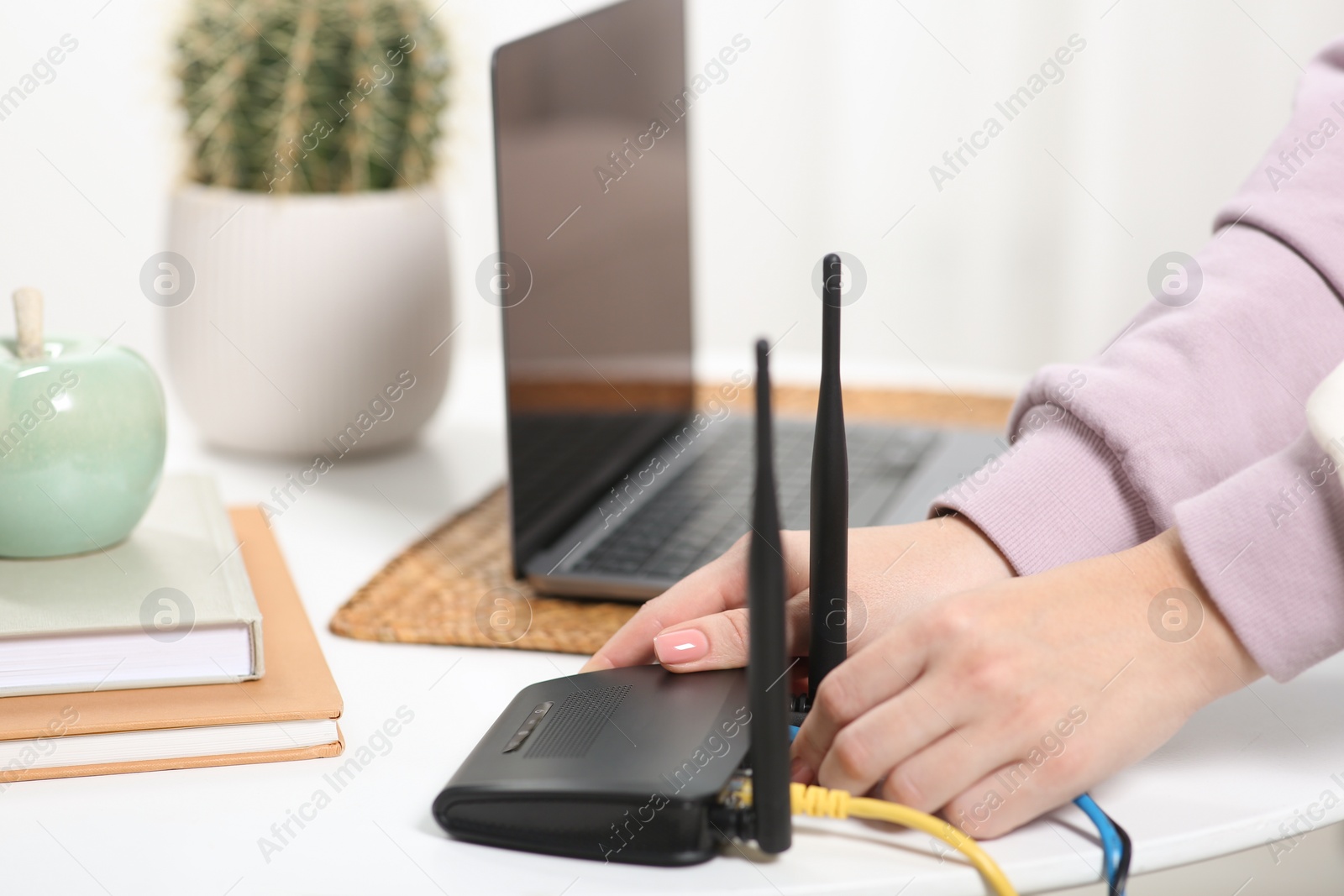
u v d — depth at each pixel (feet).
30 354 1.95
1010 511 1.77
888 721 1.40
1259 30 5.36
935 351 6.03
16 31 4.36
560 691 1.62
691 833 1.36
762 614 1.28
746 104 5.71
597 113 2.48
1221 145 5.54
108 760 1.59
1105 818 1.42
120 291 4.61
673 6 2.96
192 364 2.86
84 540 1.92
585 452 2.46
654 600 1.75
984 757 1.38
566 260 2.33
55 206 4.49
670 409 3.05
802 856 1.39
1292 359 1.87
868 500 2.47
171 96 2.90
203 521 2.12
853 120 5.73
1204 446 1.78
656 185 2.88
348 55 2.76
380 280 2.82
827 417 1.48
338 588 2.22
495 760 1.46
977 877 1.35
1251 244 1.98
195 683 1.68
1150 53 5.51
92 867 1.39
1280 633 1.45
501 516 2.57
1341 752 1.60
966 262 5.91
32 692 1.63
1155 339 1.90
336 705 1.63
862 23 5.61
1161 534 1.60
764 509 1.25
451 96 2.98
